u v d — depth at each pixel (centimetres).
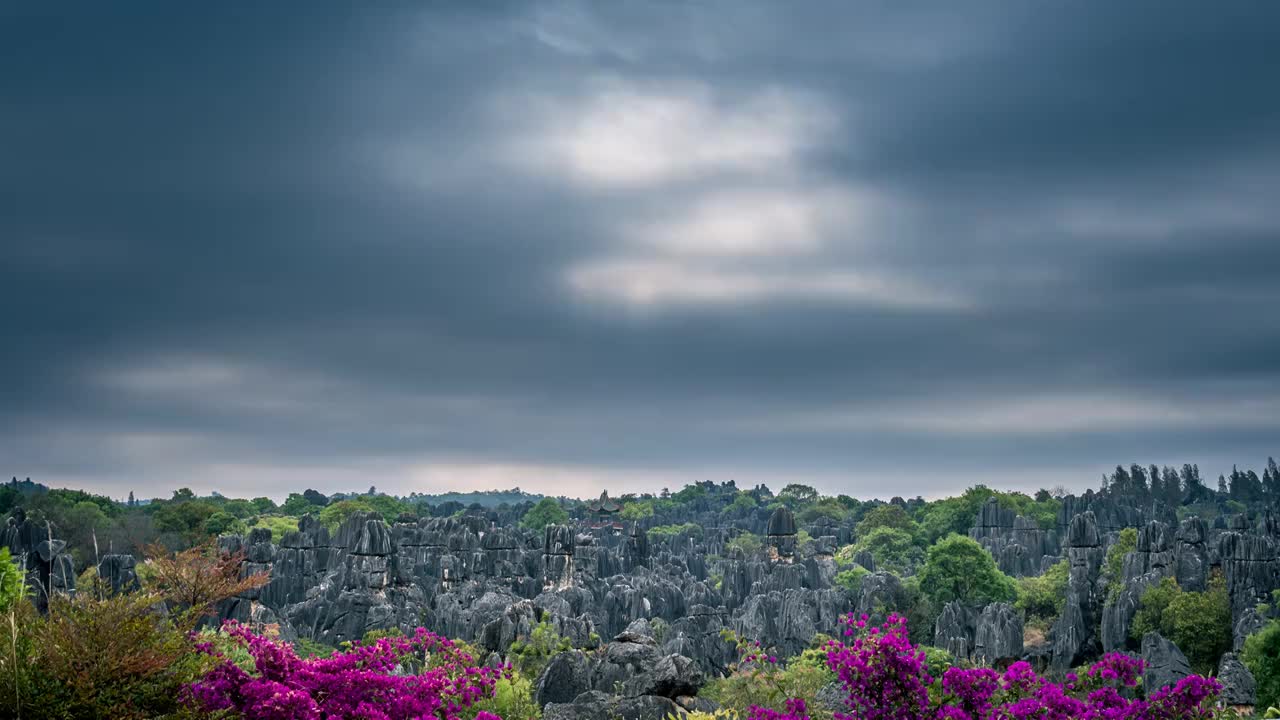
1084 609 11362
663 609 12900
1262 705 6706
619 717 3528
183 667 2127
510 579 14325
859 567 16712
